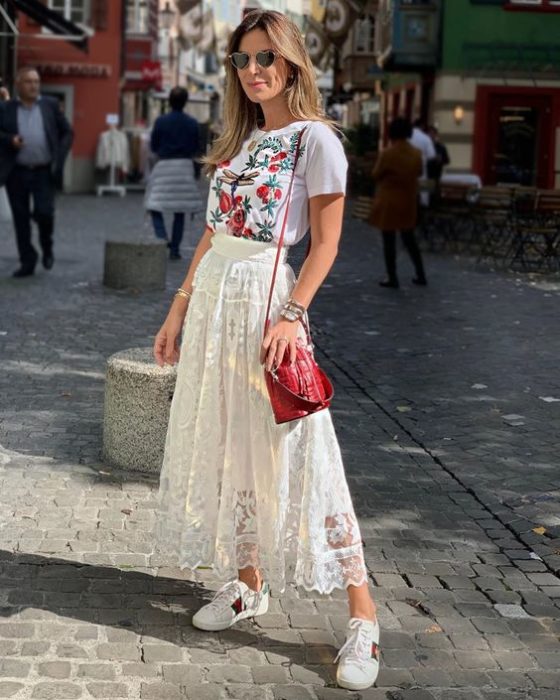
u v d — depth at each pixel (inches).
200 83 2502.5
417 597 162.6
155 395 206.7
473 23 979.9
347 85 1461.6
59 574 162.6
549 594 165.3
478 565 175.8
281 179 136.3
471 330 384.5
